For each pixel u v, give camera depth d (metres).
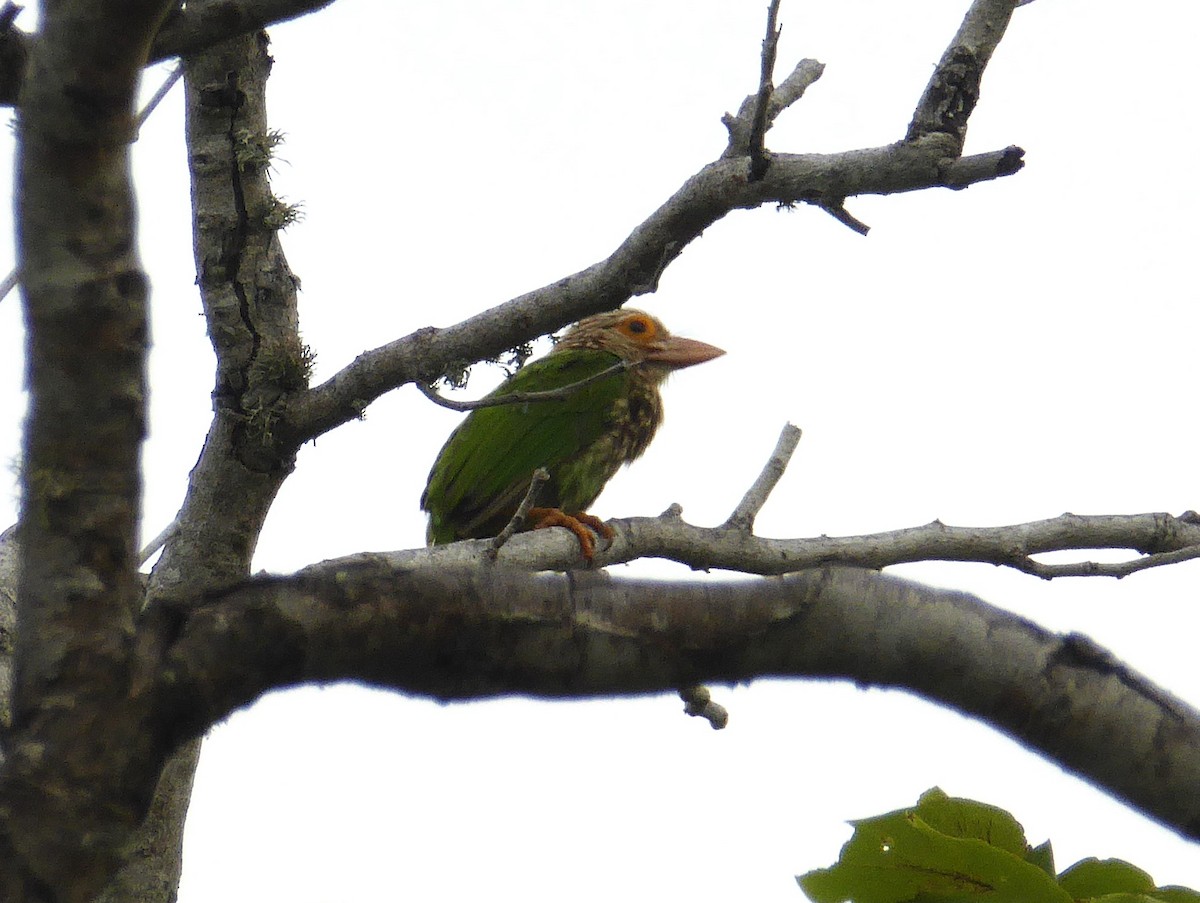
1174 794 5.30
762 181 9.31
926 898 4.97
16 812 4.74
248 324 11.19
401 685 5.20
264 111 11.39
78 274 4.77
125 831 4.87
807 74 9.86
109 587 4.94
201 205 11.23
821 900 5.07
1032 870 4.83
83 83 4.59
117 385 4.89
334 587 5.05
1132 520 11.43
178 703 4.93
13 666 5.04
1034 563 9.10
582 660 5.17
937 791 5.22
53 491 4.88
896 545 11.16
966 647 5.32
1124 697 5.32
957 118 8.92
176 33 6.83
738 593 5.28
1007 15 8.98
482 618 5.09
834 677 5.41
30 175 4.70
